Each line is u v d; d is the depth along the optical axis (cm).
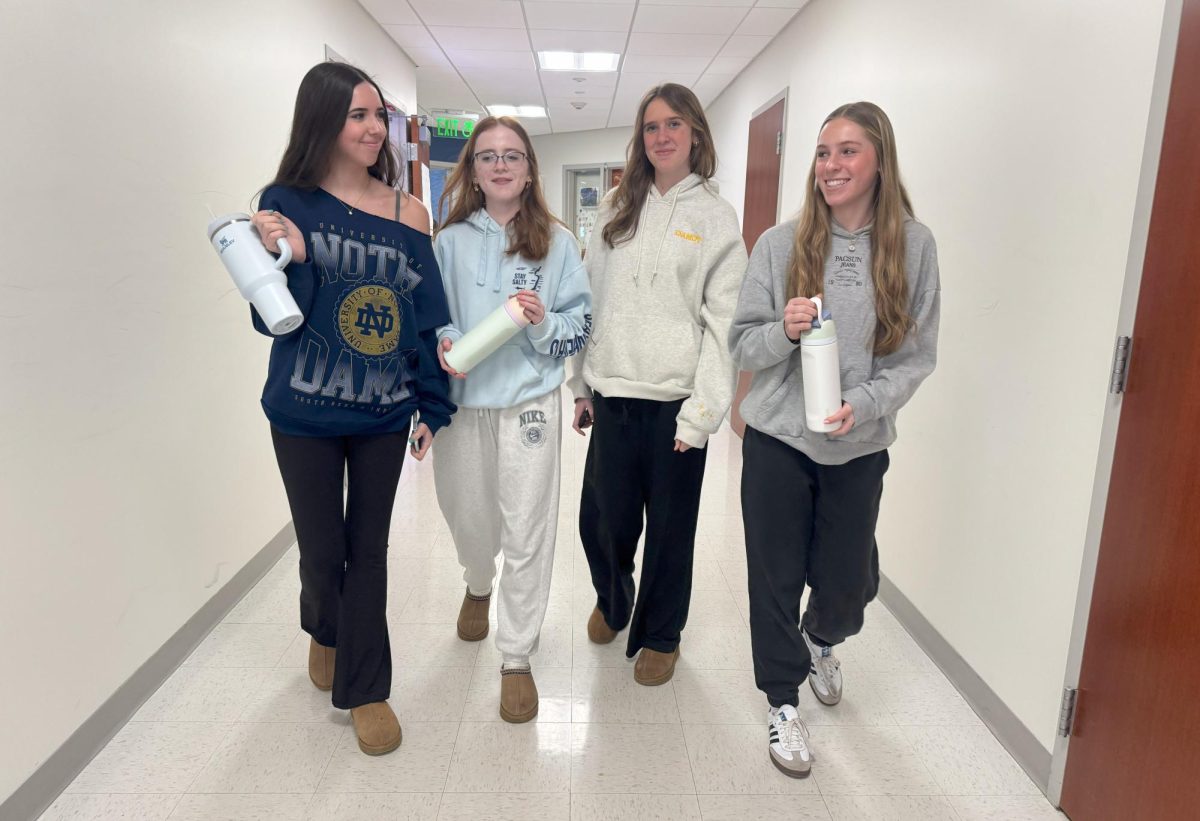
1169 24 124
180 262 200
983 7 189
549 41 471
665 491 178
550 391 171
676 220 168
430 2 395
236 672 196
